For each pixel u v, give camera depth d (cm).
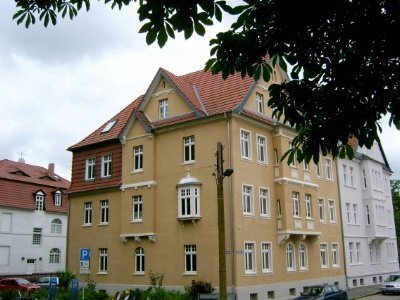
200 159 2798
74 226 3481
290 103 593
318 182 3481
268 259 2808
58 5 638
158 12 456
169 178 2922
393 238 4769
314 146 572
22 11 645
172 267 2786
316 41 523
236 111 2728
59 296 2392
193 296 2408
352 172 4150
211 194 2700
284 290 2847
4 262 4866
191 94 3053
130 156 3170
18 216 5072
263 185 2878
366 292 3278
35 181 5441
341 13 488
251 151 2827
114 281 3102
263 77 550
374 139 558
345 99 552
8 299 2306
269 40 523
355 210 4091
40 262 5209
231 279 2519
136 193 3072
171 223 2845
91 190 3384
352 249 3872
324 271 3356
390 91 540
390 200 4891
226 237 2589
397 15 476
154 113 3139
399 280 3281
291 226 2933
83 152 3572
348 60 524
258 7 489
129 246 3064
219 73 556
